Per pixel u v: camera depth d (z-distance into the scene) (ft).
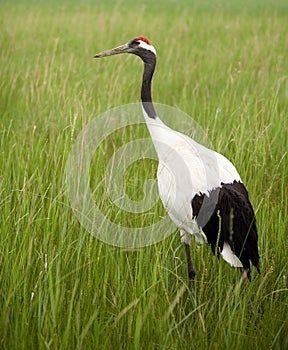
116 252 27.25
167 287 25.13
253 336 23.25
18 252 25.02
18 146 36.78
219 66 61.26
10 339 22.07
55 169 32.07
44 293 23.82
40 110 45.60
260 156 36.35
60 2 123.24
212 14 105.09
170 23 88.38
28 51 68.54
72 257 26.21
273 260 27.61
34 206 28.96
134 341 21.94
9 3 115.03
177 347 22.15
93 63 62.13
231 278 26.91
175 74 58.75
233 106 44.98
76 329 22.31
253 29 82.58
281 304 25.09
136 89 53.26
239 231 25.75
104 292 23.95
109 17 94.79
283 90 52.60
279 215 29.53
